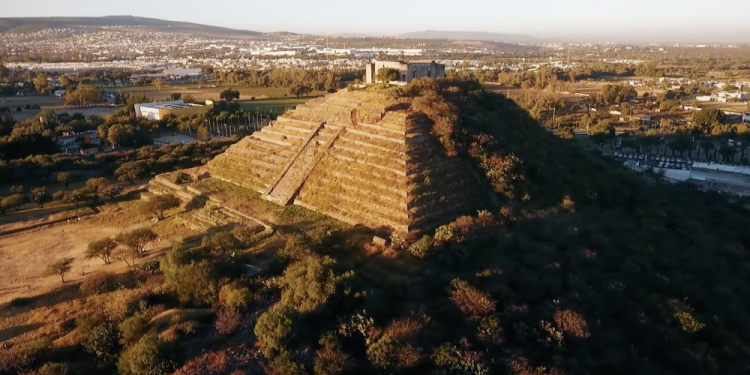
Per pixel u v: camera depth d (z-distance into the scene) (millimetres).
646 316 46094
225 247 55750
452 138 68688
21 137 114250
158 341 39375
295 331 39750
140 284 53562
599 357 41125
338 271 48094
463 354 37781
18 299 52500
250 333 42375
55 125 144500
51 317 49188
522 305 44031
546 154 78688
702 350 44094
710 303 50688
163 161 102000
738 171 112250
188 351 40438
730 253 61844
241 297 45531
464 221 57188
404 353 37219
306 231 60594
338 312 43781
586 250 54719
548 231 58062
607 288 49062
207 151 115188
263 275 51188
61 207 81000
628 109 192250
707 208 79375
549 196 68188
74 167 103000
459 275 48188
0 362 39969
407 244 54812
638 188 78312
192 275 48844
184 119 157500
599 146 139875
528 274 48406
